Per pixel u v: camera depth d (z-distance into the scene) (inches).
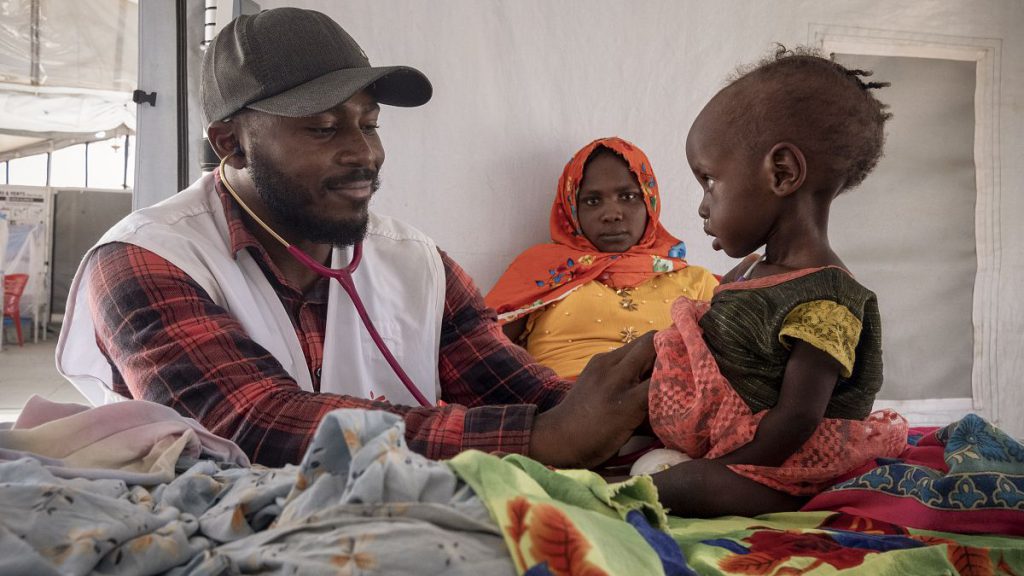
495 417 52.9
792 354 52.2
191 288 60.7
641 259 124.1
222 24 108.1
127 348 58.7
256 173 65.7
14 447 44.0
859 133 56.6
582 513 33.1
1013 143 156.4
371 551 29.0
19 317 366.0
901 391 154.6
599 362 55.5
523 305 122.8
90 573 31.0
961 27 152.1
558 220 131.0
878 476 50.9
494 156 132.2
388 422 34.7
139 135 112.7
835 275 54.0
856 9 146.6
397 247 77.0
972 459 49.3
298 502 33.0
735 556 42.8
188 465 45.9
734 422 51.9
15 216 374.9
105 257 63.0
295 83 64.9
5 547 28.7
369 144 67.3
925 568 41.7
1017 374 158.4
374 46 125.3
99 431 45.6
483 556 29.9
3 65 245.4
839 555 42.3
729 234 59.4
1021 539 46.7
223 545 32.9
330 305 71.1
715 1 139.9
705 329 55.0
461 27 129.3
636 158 126.7
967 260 156.2
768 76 57.9
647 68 137.9
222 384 55.1
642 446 60.1
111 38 250.5
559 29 133.7
